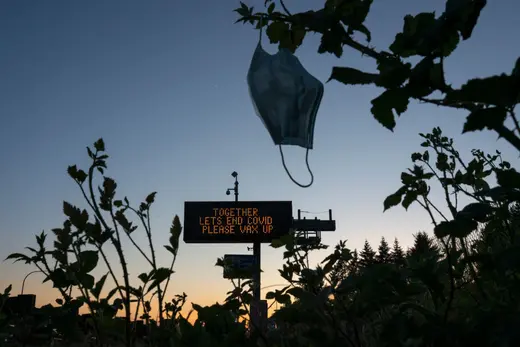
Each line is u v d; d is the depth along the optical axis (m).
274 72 1.24
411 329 0.95
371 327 1.19
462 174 1.56
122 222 1.29
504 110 0.70
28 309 1.34
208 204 23.70
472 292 1.28
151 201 1.32
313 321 1.15
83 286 1.28
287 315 1.20
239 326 1.25
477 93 0.71
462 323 0.91
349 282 1.12
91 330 1.36
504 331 0.79
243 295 1.48
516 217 1.28
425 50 0.83
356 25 0.97
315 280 1.34
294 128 1.22
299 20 1.01
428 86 0.80
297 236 1.50
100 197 1.27
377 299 1.07
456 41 0.83
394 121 0.83
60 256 1.28
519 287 0.97
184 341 1.12
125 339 1.28
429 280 1.06
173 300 1.51
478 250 1.43
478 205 0.97
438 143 1.76
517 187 0.89
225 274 1.51
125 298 1.21
